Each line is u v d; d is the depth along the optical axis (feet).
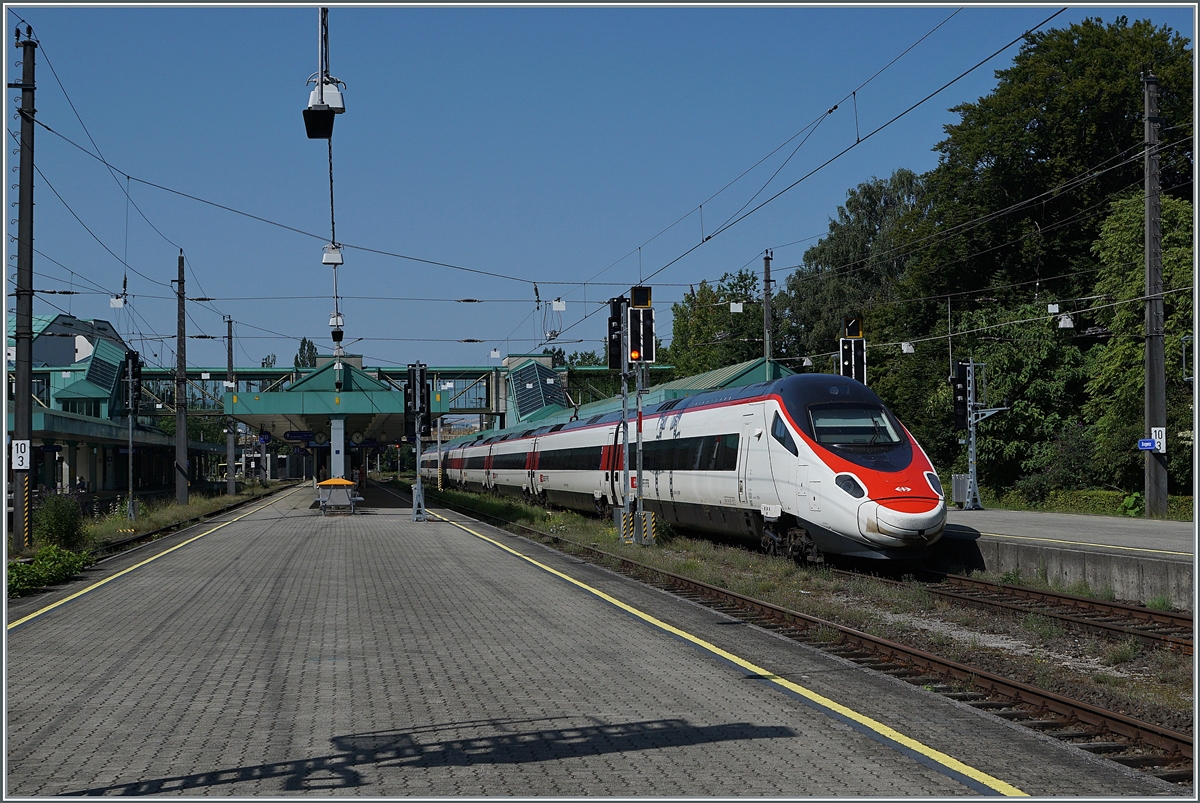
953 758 22.89
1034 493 125.29
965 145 153.79
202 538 92.32
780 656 35.37
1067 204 145.59
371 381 157.48
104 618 44.14
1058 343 137.49
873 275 232.94
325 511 132.46
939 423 161.79
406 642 38.01
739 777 21.57
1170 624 43.78
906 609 49.55
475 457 190.39
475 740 24.62
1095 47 140.05
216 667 33.47
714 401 78.38
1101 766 22.45
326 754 23.52
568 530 96.63
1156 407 94.07
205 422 309.63
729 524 75.05
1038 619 44.21
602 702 28.43
